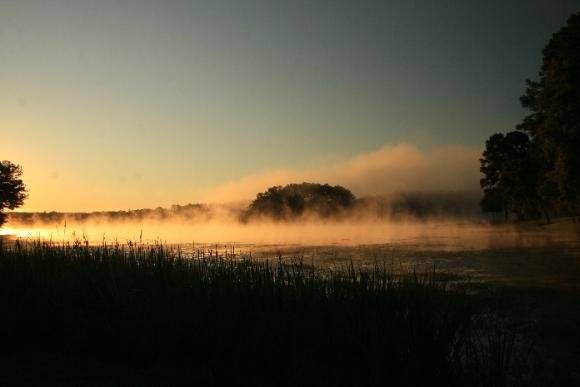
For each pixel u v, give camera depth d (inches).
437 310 320.5
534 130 2306.8
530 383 322.3
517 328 468.1
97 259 494.3
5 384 294.7
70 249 568.7
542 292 698.2
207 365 327.6
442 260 1162.6
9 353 369.1
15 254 530.3
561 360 370.0
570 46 1948.8
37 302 410.3
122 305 386.0
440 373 275.9
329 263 1041.5
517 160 3206.2
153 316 363.3
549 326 475.2
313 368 281.4
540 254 1336.1
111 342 361.1
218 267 435.5
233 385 295.3
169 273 441.7
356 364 282.2
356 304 320.8
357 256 1268.5
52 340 394.0
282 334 313.6
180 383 299.4
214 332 343.9
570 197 1948.8
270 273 395.2
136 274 443.2
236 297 368.8
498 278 853.8
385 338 283.0
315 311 326.6
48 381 300.8
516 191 3206.2
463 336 316.2
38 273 458.9
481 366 282.8
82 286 429.4
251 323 334.6
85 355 362.3
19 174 3479.3
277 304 351.3
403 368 270.5
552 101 1955.0
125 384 297.1
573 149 1902.1
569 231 2391.7
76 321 387.9
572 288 734.5
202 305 368.2
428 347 279.9
